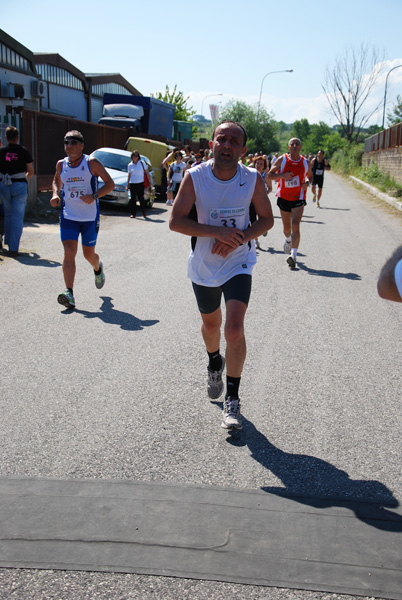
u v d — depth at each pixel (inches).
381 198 915.4
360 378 188.2
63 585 94.5
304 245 456.8
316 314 261.1
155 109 1123.3
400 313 266.4
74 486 122.2
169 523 110.7
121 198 652.7
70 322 237.6
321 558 102.3
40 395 167.3
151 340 218.4
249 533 108.4
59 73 1231.5
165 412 158.7
